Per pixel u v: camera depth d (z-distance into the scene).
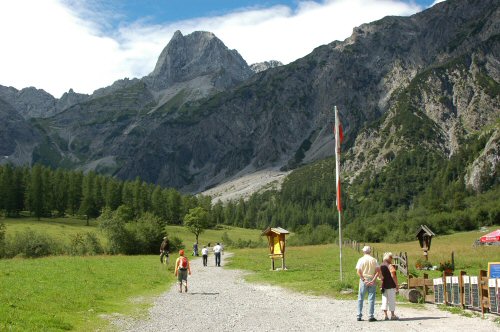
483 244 83.56
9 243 86.88
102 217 93.88
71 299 23.17
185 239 164.25
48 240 90.50
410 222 167.00
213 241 166.50
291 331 17.25
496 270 19.44
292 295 28.92
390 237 149.50
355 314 21.20
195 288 33.75
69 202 198.50
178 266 31.42
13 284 26.62
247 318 20.45
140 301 25.78
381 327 17.72
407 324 18.19
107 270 40.25
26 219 180.75
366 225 197.50
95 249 90.44
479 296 19.73
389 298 19.62
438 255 53.22
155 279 37.28
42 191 186.38
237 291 31.67
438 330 16.70
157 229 94.69
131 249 91.62
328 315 21.00
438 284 24.05
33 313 18.69
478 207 173.00
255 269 51.53
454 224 166.00
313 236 163.88
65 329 17.00
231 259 70.75
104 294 26.48
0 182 186.38
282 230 48.56
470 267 40.97
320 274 40.59
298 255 72.69
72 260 51.66
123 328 17.97
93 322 18.75
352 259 59.66
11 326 15.94
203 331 17.44
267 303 25.47
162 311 22.52
